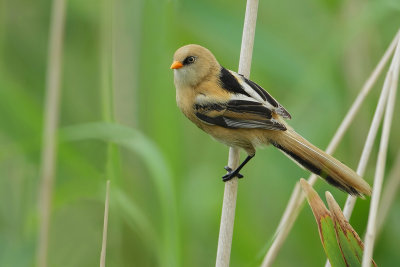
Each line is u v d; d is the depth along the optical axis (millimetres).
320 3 12492
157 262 11734
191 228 11922
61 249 12773
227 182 9391
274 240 9047
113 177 10320
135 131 10266
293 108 12266
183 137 11906
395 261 11219
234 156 9914
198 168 12516
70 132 10523
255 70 12992
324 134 12336
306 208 11648
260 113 9445
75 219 12836
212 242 12133
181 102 10312
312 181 9422
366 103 12375
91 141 12234
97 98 12922
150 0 11039
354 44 12469
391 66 9031
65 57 13031
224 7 11906
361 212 10398
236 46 11852
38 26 12969
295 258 12031
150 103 11203
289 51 11891
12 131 11219
